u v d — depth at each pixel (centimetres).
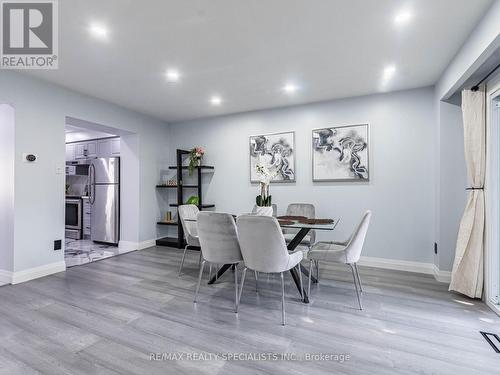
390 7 198
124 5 197
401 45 250
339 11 204
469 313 235
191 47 257
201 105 430
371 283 309
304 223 273
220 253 247
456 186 309
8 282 306
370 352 179
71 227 589
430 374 158
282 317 219
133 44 251
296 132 425
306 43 249
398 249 365
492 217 249
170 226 537
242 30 229
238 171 473
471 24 217
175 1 193
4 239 312
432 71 304
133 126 462
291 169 425
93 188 531
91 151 614
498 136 250
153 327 211
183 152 490
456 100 310
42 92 330
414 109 356
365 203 382
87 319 224
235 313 236
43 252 331
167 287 297
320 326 213
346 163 390
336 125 399
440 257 316
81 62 286
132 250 472
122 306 249
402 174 362
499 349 182
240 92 373
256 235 220
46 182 333
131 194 484
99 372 160
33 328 209
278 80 332
